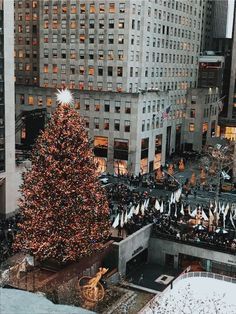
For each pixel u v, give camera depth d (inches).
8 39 2022.6
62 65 3432.6
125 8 3120.1
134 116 3085.6
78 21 3304.6
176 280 1491.1
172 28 3764.8
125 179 2955.2
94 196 1294.3
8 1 1996.8
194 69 4343.0
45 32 3459.6
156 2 3435.0
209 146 3905.0
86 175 1267.2
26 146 2573.8
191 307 1299.2
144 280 1640.0
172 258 1786.4
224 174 2458.2
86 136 1278.3
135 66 3277.6
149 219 1861.5
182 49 4018.2
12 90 2058.3
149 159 3326.8
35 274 1342.3
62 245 1282.0
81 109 3245.6
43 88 3366.1
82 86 3366.1
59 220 1256.8
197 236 1765.5
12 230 1636.3
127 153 3132.4
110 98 3139.8
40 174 1249.4
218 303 1290.6
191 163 3678.6
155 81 3575.3
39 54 3636.8
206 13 6599.4
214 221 1846.7
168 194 2512.3
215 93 4485.7
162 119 3449.8
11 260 1411.2
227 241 1732.3
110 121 3159.5
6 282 1261.1
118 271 1585.9
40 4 3427.7
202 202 2368.4
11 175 2087.8
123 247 1610.5
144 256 1818.4
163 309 1269.7
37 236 1269.7
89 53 3302.2
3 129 2027.6
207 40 6815.9
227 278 1505.9
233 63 5556.1
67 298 1273.4
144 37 3312.0
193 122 4170.8
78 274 1358.3
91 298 1304.1
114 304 1344.7
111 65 3233.3
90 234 1306.6
